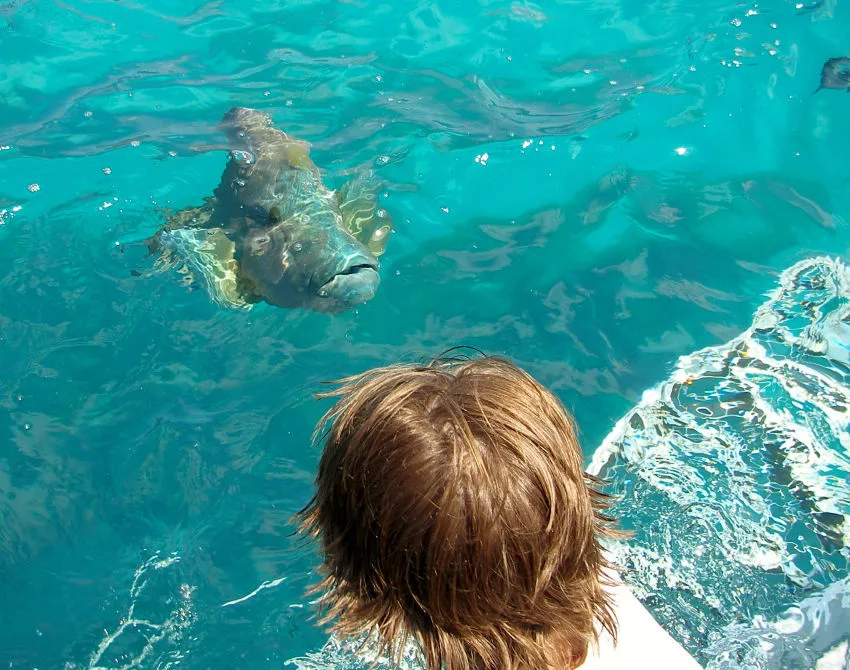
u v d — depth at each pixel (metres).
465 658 1.32
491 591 1.29
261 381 3.81
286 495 3.36
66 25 6.26
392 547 1.29
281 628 2.87
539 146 5.04
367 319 4.07
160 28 6.27
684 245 4.39
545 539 1.31
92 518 3.29
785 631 2.50
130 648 2.86
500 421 1.33
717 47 5.70
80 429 3.61
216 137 5.19
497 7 6.34
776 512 2.87
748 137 5.05
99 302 4.14
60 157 5.01
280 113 5.34
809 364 3.61
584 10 6.25
